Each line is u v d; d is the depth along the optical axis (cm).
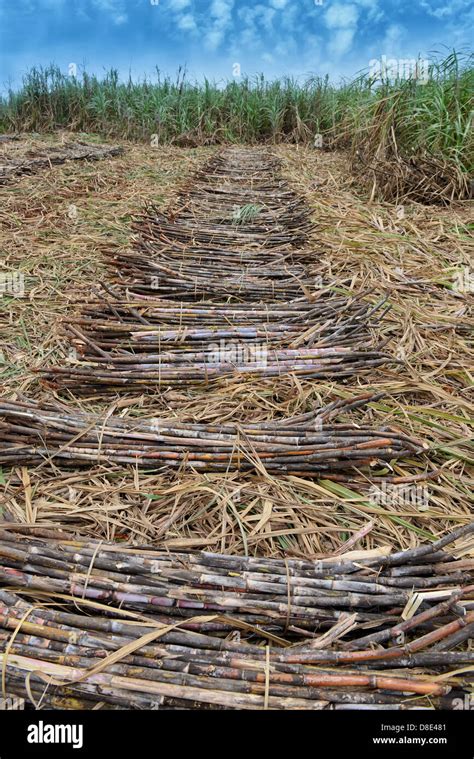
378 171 546
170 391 240
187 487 190
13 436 204
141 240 385
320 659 132
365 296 328
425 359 270
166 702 126
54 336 287
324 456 193
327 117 1104
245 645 136
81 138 1085
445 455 212
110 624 138
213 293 324
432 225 460
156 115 1130
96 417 210
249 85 1228
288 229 456
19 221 469
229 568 154
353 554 161
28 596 150
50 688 128
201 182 676
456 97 551
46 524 171
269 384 241
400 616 145
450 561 161
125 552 160
